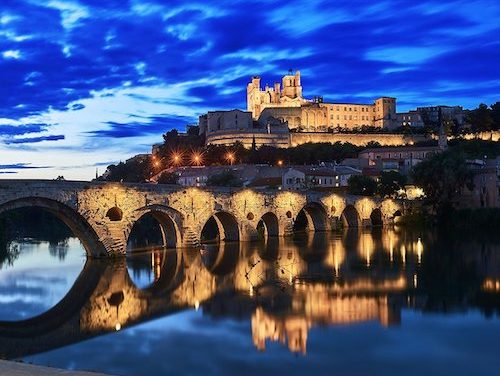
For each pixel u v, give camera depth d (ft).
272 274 249.55
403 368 122.01
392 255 315.37
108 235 279.49
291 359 127.95
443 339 143.13
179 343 141.79
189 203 334.85
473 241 391.04
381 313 171.42
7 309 185.88
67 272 265.54
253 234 396.98
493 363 124.98
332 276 242.17
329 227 506.07
